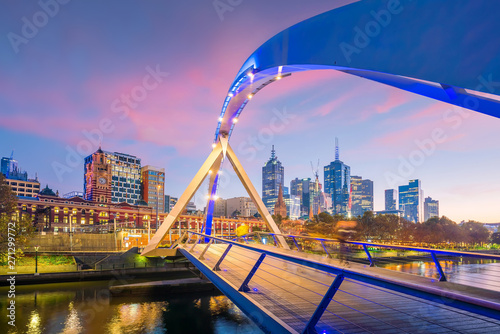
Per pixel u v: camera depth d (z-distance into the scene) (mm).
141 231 90125
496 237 152750
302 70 16391
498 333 7004
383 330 7234
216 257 22219
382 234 115375
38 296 38781
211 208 39250
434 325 7602
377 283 4441
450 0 6238
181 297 38219
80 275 47719
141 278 51875
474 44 5895
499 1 5598
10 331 26984
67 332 26844
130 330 27453
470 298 3270
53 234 65438
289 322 7699
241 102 30484
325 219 131000
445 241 125875
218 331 27250
